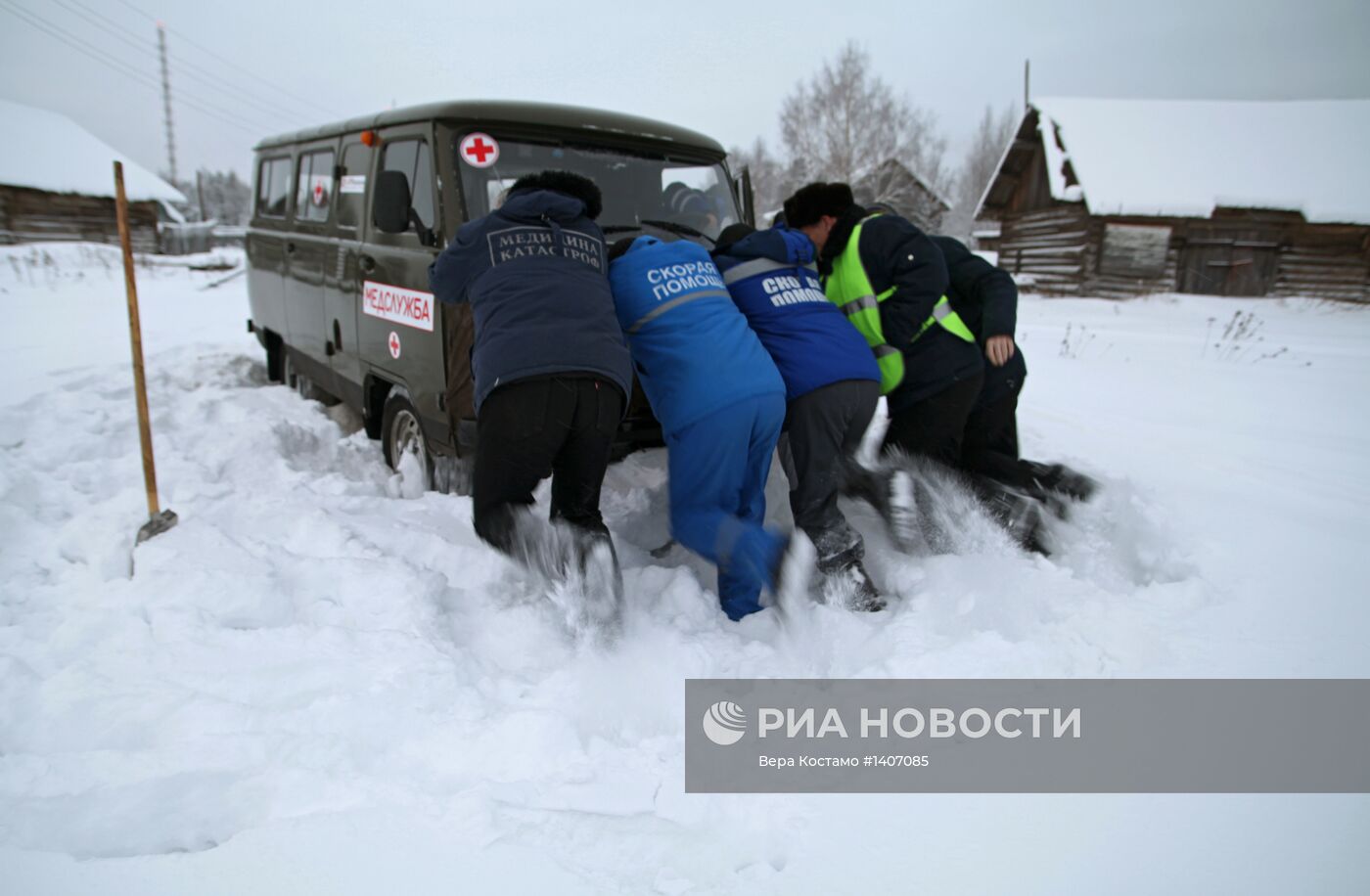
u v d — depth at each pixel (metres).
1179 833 2.02
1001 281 3.83
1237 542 3.81
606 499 4.23
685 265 3.29
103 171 28.86
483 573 3.38
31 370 7.25
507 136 4.18
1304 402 7.45
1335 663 2.77
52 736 2.29
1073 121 24.27
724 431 3.06
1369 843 1.99
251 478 4.43
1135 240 22.88
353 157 4.97
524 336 2.92
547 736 2.29
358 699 2.42
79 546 3.52
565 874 1.83
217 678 2.53
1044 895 1.82
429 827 1.96
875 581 3.49
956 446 3.85
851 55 38.19
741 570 3.11
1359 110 26.00
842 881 1.85
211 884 1.78
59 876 1.79
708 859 1.91
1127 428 6.26
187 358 8.05
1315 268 22.94
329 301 5.28
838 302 3.70
